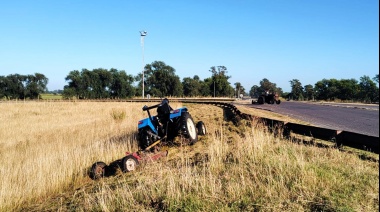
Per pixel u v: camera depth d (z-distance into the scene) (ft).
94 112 85.35
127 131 45.52
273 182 17.62
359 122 50.24
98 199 18.22
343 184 17.46
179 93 275.39
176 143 32.83
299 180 17.67
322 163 21.02
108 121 60.08
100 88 249.55
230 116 57.31
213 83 313.32
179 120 31.73
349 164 21.24
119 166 27.35
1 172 27.81
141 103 115.14
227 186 17.56
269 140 27.48
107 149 33.81
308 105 105.09
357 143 26.27
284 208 14.88
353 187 17.15
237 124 44.16
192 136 32.40
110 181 23.56
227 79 325.21
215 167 21.38
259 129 34.81
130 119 59.00
